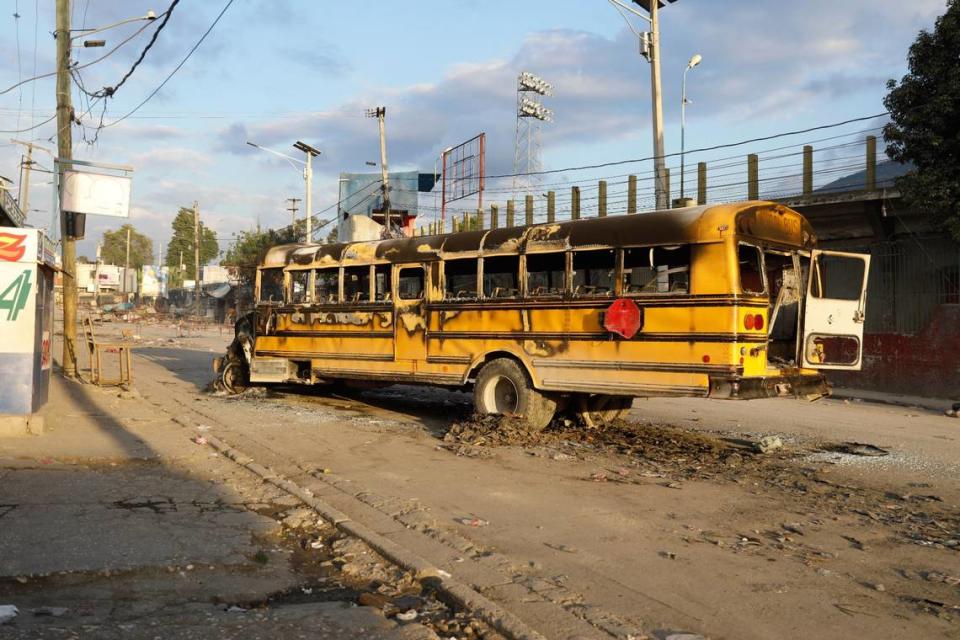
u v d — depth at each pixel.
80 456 8.09
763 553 5.57
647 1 21.91
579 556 5.38
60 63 17.05
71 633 3.86
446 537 5.66
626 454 9.29
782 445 10.25
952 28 14.81
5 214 13.87
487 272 10.91
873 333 19.47
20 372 9.13
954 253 17.89
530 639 3.93
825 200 19.28
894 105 15.84
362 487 7.20
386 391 15.78
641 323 9.09
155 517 6.01
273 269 14.35
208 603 4.41
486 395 10.74
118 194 15.68
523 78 42.34
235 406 12.84
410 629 4.11
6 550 5.05
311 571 5.08
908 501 7.34
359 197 42.44
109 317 67.19
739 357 8.40
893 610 4.54
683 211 8.99
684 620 4.29
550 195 26.08
